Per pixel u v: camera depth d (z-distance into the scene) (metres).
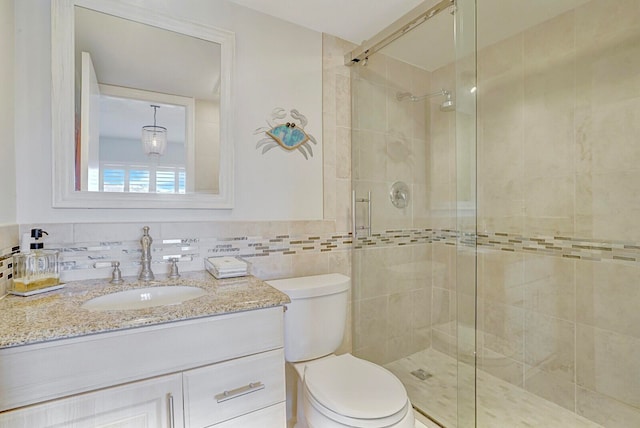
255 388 1.03
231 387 0.99
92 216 1.27
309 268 1.75
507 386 1.85
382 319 1.98
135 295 1.16
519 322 1.81
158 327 0.89
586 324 1.55
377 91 1.97
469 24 1.71
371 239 1.96
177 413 0.90
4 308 0.92
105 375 0.82
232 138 1.53
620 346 1.44
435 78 2.05
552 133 1.66
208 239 1.48
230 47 1.53
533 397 1.74
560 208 1.64
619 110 1.43
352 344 1.89
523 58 1.76
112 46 1.31
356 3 1.57
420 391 1.78
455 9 1.61
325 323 1.47
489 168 1.95
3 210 1.04
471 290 1.73
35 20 1.18
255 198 1.60
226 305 0.98
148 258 1.29
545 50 1.67
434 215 2.14
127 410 0.84
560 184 1.63
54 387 0.77
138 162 1.35
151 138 1.37
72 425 0.78
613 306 1.46
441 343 2.03
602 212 1.49
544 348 1.70
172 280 1.28
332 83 1.85
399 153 2.05
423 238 2.14
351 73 1.92
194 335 0.94
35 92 1.18
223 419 0.98
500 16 1.69
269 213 1.64
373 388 1.14
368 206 1.95
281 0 1.54
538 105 1.71
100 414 0.81
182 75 1.44
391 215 2.03
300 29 1.75
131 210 1.33
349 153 1.90
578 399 1.57
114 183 1.30
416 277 2.11
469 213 1.77
